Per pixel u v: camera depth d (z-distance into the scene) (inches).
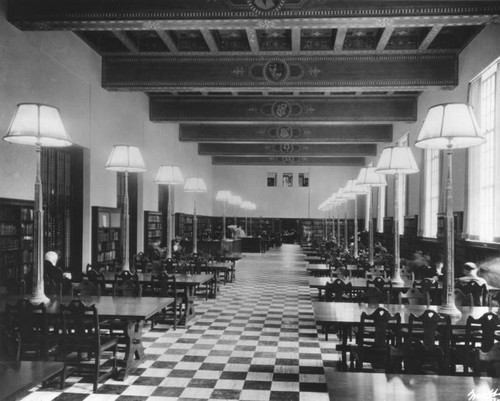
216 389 239.8
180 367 275.6
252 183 1494.8
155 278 374.0
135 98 680.4
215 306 476.4
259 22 388.2
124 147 354.3
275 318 417.4
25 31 389.1
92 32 506.0
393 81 541.0
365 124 885.8
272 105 735.1
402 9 374.9
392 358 199.0
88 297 299.4
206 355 300.2
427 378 147.3
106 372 254.7
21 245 366.3
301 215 1487.5
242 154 1139.3
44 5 374.9
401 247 778.8
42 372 144.3
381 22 387.2
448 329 207.8
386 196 964.0
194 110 745.0
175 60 556.4
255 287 617.6
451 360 215.5
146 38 547.2
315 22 387.5
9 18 368.2
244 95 737.0
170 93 741.9
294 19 381.4
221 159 1393.9
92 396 228.8
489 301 308.8
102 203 557.0
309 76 548.7
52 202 465.4
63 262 488.1
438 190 596.7
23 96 383.6
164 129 835.4
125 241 376.5
